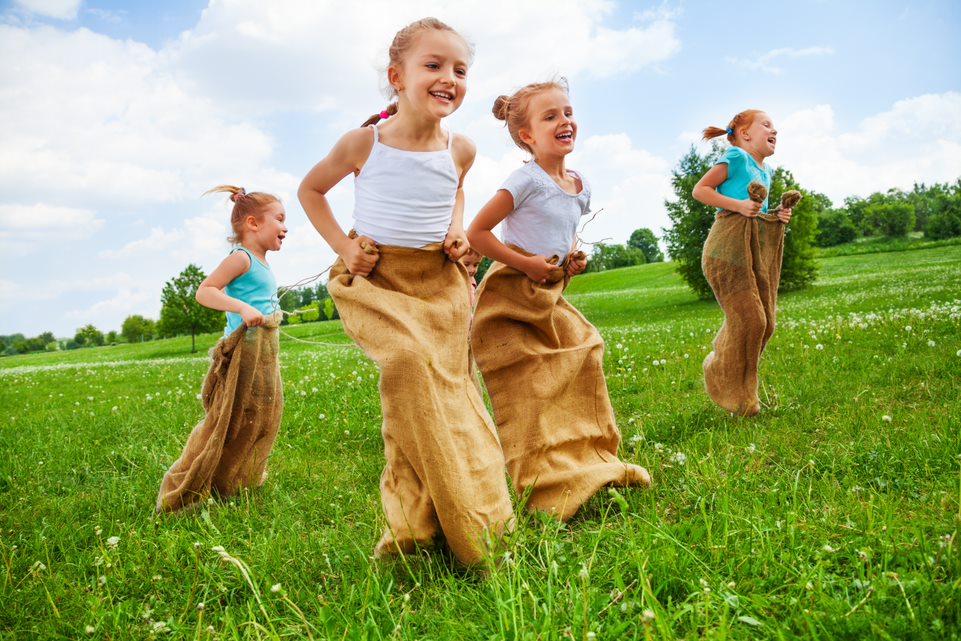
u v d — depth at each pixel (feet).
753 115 16.79
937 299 47.44
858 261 158.30
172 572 10.50
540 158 13.00
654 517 9.57
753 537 8.90
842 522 9.31
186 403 28.60
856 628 6.63
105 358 142.51
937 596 6.89
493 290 12.89
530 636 6.99
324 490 14.42
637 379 23.85
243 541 11.25
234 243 15.10
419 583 8.93
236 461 14.24
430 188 10.52
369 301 10.23
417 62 10.11
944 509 9.44
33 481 17.24
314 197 10.80
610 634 7.03
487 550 9.27
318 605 8.72
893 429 13.60
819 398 17.24
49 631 8.87
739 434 14.88
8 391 46.57
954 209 303.27
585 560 8.94
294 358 54.13
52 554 11.87
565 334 13.14
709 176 16.67
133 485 16.10
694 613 7.20
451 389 10.10
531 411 12.32
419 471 9.66
